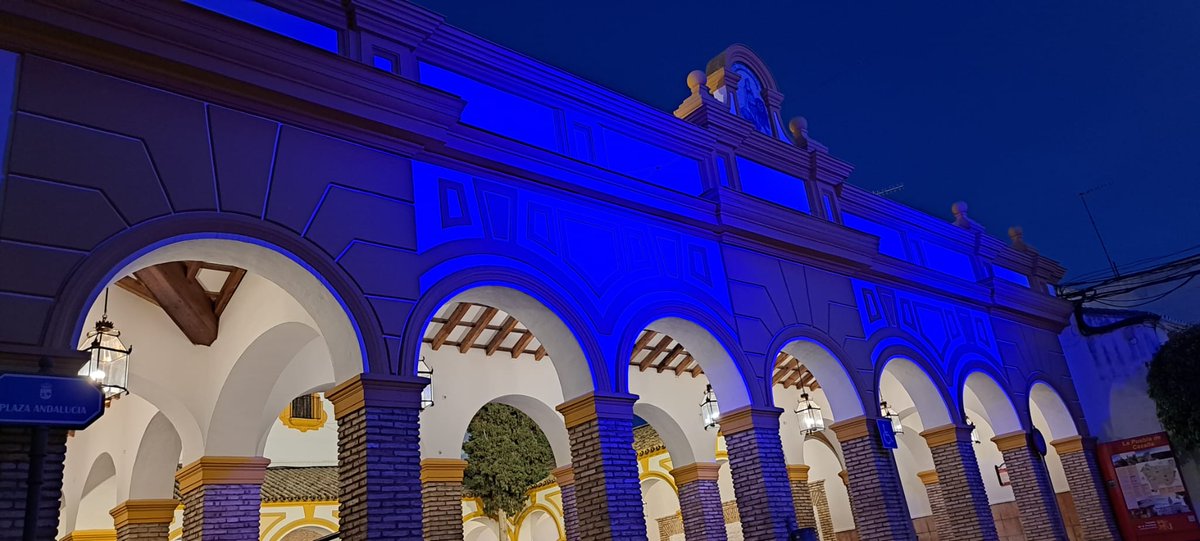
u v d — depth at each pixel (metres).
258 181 8.16
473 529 24.44
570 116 11.55
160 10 7.71
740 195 13.00
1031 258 20.58
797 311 13.45
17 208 6.79
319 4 9.26
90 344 8.58
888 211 16.88
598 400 10.21
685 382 17.45
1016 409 17.23
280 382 12.07
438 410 14.05
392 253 8.91
